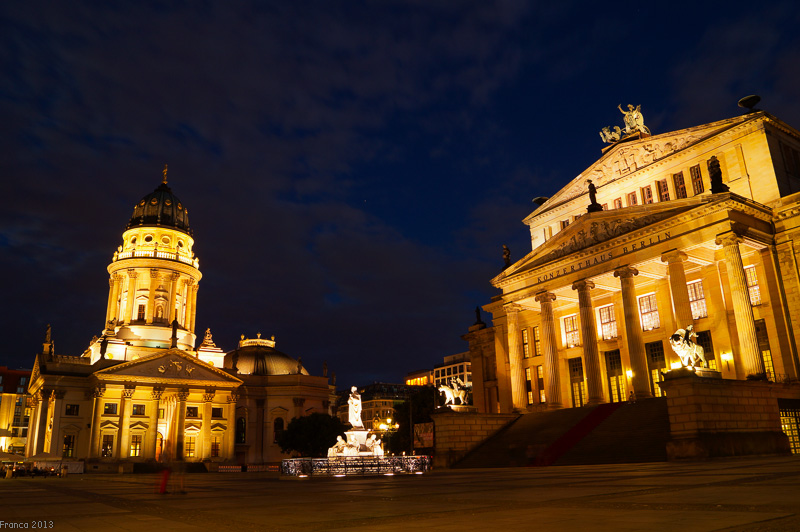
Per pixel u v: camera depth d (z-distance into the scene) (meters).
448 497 16.94
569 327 63.50
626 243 50.34
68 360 98.38
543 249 58.84
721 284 48.34
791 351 43.19
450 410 51.28
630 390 56.03
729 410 34.97
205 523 12.37
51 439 90.31
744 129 49.34
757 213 44.88
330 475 37.34
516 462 43.38
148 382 94.31
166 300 109.50
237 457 104.44
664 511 10.94
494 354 74.50
